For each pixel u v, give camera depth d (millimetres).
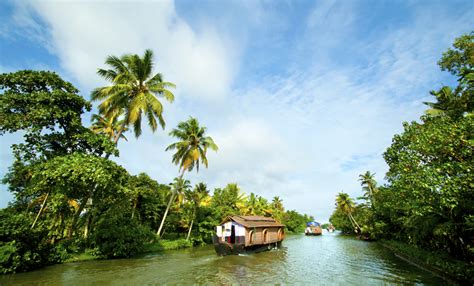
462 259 11547
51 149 17172
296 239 45250
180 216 32125
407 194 11289
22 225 13414
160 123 22266
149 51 20719
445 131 9039
